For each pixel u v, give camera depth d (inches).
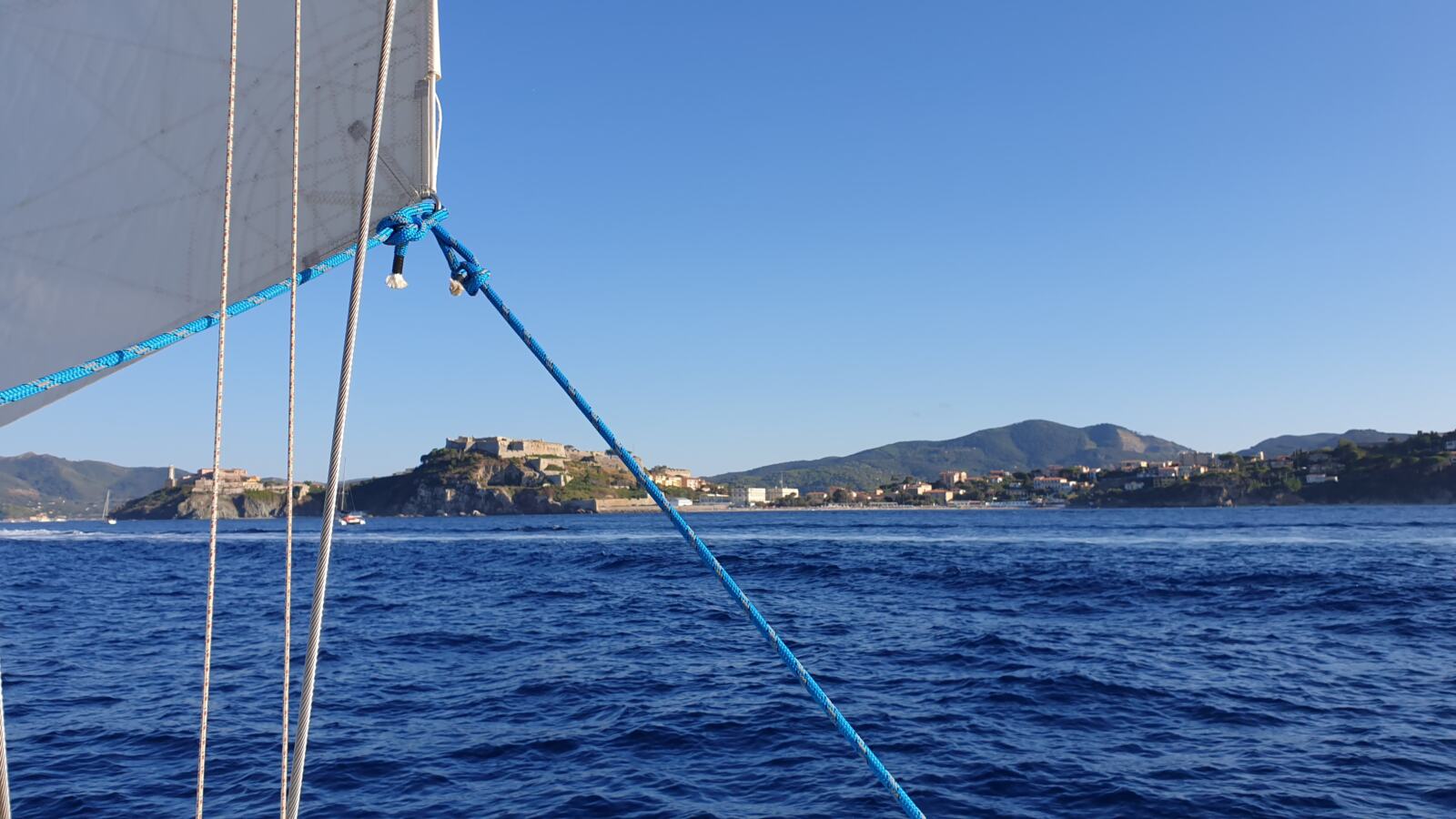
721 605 1143.0
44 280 106.9
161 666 719.1
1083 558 2015.3
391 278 119.4
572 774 431.2
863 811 381.7
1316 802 382.3
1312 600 1131.3
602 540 3319.4
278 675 675.4
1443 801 381.4
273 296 114.2
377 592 1360.7
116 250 109.4
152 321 110.6
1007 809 381.7
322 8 114.0
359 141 115.0
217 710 562.9
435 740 489.7
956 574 1587.1
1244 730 499.8
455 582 1547.7
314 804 392.2
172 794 405.1
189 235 111.8
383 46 109.0
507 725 520.4
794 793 404.8
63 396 108.5
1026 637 843.4
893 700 583.5
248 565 2144.4
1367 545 2433.6
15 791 410.0
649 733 501.7
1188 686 615.2
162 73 111.2
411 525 7007.9
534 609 1112.2
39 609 1164.5
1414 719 518.6
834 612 1056.8
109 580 1696.6
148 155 110.7
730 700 582.9
